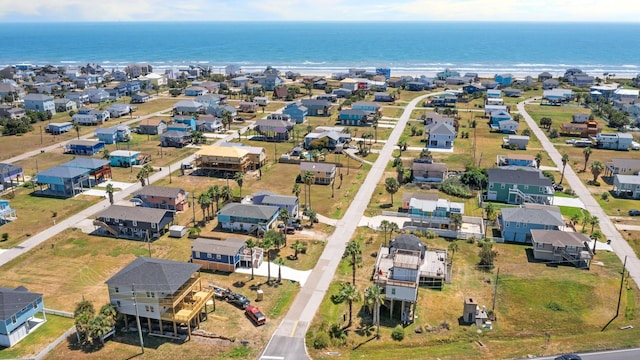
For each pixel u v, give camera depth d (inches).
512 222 3627.0
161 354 2401.6
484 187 4719.5
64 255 3417.8
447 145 6190.9
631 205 4343.0
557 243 3307.1
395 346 2471.7
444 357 2372.0
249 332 2578.7
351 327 2635.3
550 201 4328.3
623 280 3058.6
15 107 7795.3
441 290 2982.3
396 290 2635.3
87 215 4097.0
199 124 6909.5
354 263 3009.4
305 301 2866.6
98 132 6348.4
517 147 6127.0
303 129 7022.6
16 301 2527.1
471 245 3592.5
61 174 4542.3
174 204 4097.0
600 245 3572.8
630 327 2598.4
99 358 2363.4
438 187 4793.3
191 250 3366.1
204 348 2449.6
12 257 3373.5
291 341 2504.9
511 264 3312.0
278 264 3292.3
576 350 2406.5
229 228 3826.3
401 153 5925.2
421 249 3208.7
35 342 2491.4
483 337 2539.4
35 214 4104.3
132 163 5423.2
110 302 2613.2
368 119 7431.1
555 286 3011.8
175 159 5698.8
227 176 5078.7
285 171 5265.8
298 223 3850.9
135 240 3661.4
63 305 2817.4
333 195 4581.7
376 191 4687.5
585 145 6259.8
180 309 2573.8
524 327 2620.6
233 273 3184.1
